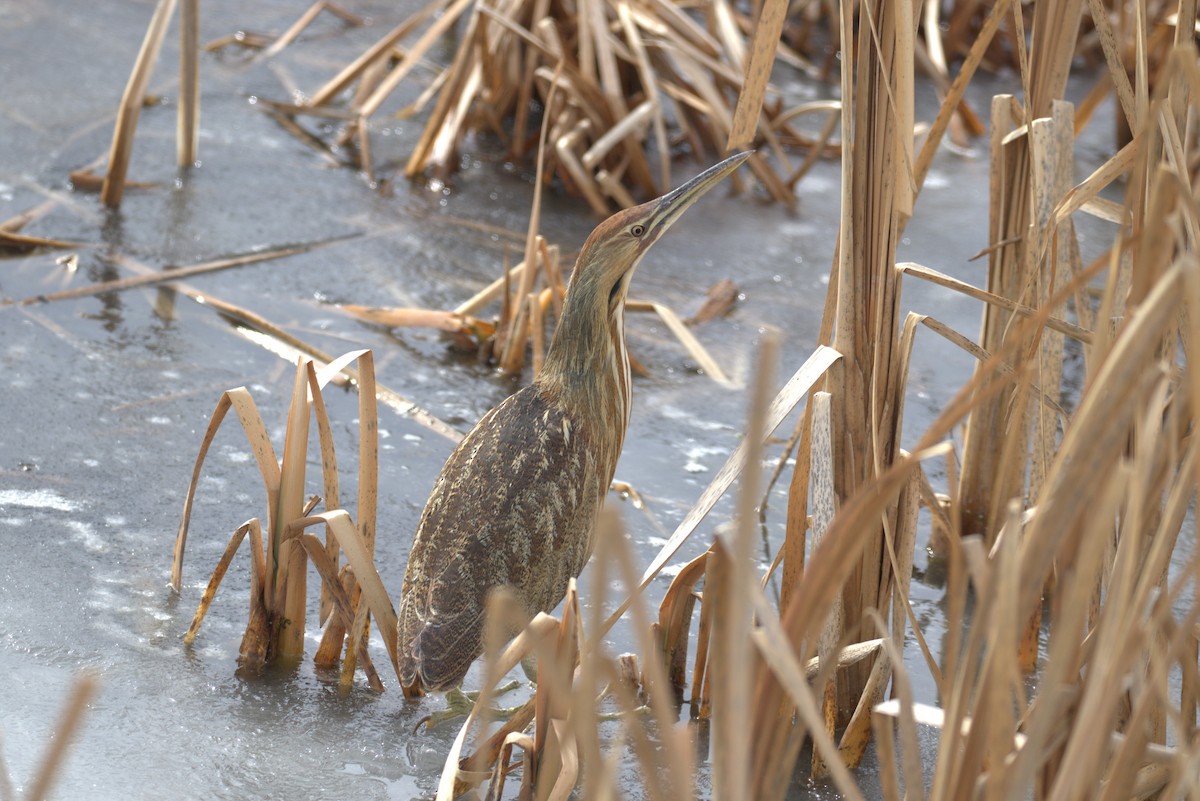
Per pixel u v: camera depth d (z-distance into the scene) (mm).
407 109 16438
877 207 6273
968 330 12445
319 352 10930
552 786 5832
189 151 14156
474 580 6938
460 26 18734
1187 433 5633
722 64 16281
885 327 6441
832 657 4492
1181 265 3707
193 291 11703
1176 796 4230
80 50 16750
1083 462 3998
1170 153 5773
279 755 6539
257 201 13703
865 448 6617
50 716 6590
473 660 6875
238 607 7824
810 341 12016
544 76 15016
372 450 7348
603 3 16109
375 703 7090
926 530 9469
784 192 15164
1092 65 19625
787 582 6918
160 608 7688
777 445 10539
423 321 11625
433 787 6418
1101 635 4230
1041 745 4129
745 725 3494
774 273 13469
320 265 12609
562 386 7855
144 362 10586
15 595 7598
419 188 14578
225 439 9719
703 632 7090
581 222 14250
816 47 19625
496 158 15555
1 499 8562
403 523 8891
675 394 11117
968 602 8617
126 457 9281
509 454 7383
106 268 11969
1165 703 4320
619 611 5973
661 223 8125
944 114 6926
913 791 4586
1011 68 19156
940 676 6184
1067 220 7262
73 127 14688
